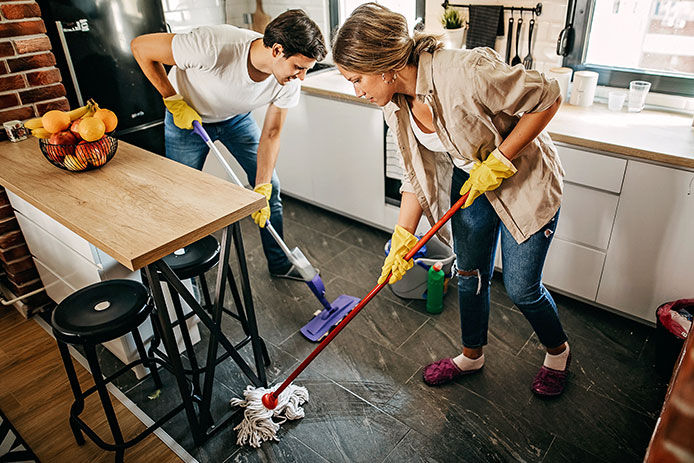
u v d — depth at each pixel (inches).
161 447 72.0
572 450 68.9
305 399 77.7
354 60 51.9
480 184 58.9
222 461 69.9
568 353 76.8
